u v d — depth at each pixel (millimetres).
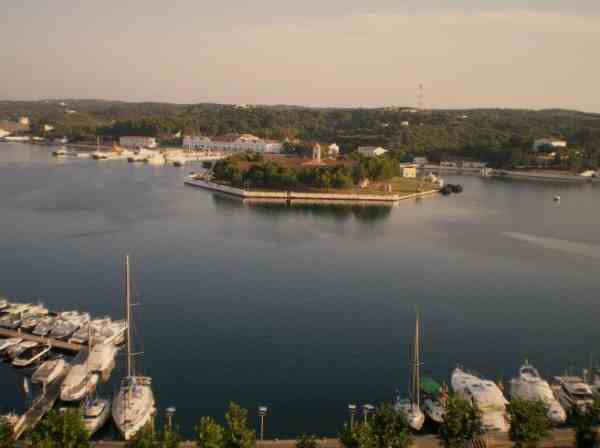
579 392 97500
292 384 102312
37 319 124500
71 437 72500
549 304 146375
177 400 96000
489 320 134625
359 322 131750
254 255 189000
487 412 89562
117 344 117062
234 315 133750
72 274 161250
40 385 99688
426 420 91312
